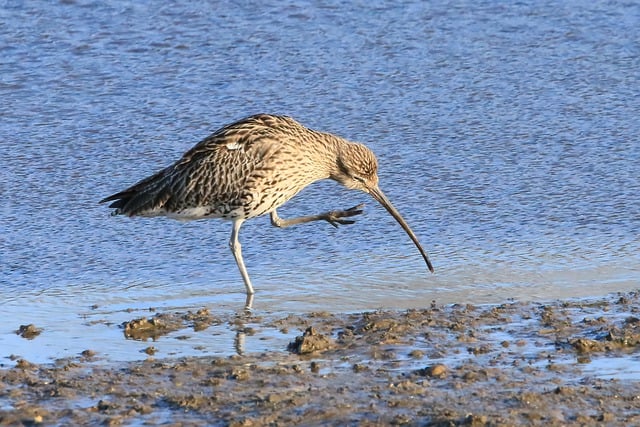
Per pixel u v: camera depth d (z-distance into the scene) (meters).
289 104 20.92
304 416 10.93
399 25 23.84
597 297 14.09
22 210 17.36
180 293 14.70
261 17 23.97
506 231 16.55
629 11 24.41
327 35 23.42
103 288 14.91
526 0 24.67
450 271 15.17
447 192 17.91
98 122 20.22
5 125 20.06
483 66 22.36
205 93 21.33
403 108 20.81
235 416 10.96
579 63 22.47
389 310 13.80
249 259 15.95
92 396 11.49
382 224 17.00
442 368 11.82
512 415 10.81
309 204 17.78
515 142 19.55
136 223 17.11
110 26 23.31
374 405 11.11
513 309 13.71
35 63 22.02
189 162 15.51
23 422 11.00
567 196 17.64
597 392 11.29
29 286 14.98
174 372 12.03
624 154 19.02
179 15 23.81
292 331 13.27
